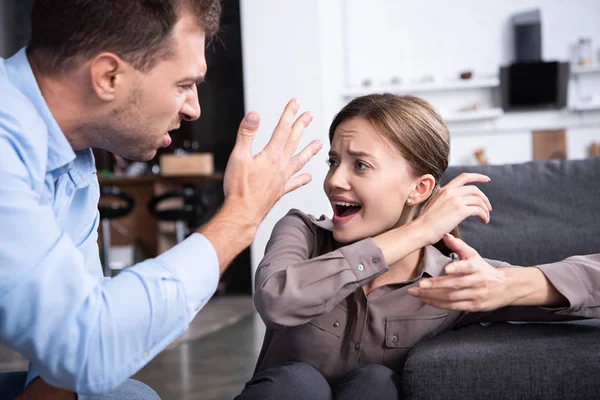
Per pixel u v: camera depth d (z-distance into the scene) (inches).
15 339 32.5
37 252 32.2
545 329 45.1
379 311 46.1
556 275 43.4
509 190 64.2
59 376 33.3
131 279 34.3
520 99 261.1
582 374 39.0
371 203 45.1
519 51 263.1
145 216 251.3
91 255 46.5
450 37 268.1
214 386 111.8
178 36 37.3
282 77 185.9
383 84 263.7
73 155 39.4
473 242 62.3
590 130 261.3
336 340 46.1
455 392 39.6
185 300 35.2
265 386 39.3
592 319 48.9
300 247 47.8
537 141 261.4
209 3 38.5
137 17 36.0
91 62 36.7
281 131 40.1
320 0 188.1
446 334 45.8
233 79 257.8
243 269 250.2
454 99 269.0
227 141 259.3
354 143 45.3
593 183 63.2
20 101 36.3
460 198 43.5
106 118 38.7
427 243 42.8
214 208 258.8
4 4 276.7
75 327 32.6
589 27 264.2
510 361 39.6
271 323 41.6
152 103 38.5
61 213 42.1
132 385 46.1
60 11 36.4
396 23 269.3
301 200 181.3
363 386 39.9
